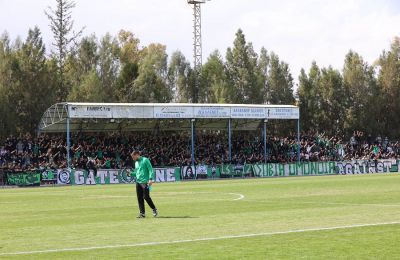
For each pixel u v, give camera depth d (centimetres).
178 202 3369
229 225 2134
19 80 8775
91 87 9750
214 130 8731
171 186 5406
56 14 10812
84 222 2359
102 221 2383
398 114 11288
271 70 11319
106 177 6506
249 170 7475
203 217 2447
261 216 2422
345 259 1459
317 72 11200
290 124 10756
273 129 10575
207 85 11181
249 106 7594
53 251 1641
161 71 12312
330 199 3297
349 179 5881
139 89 10444
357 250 1568
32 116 8838
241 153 8206
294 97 11300
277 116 7769
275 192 4094
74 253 1600
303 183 5250
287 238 1778
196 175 7138
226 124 8556
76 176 6400
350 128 11012
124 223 2289
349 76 11069
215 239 1788
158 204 3250
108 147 7344
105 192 4634
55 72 9562
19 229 2167
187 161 7531
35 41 9281
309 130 10181
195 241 1758
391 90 11269
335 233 1856
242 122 8550
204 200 3491
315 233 1864
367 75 11100
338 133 11038
